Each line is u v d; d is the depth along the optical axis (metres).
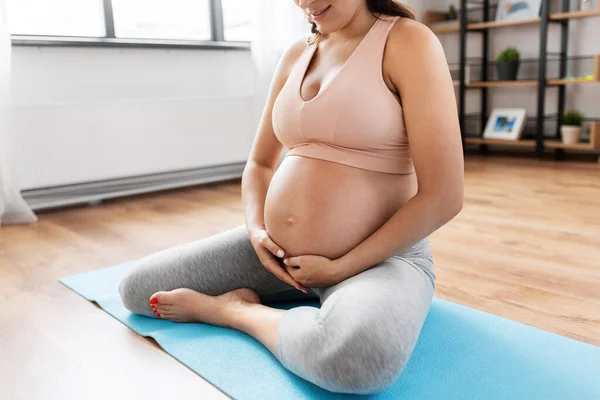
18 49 2.65
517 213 2.40
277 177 1.17
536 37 4.12
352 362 0.93
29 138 2.61
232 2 3.49
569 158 3.89
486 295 1.51
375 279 1.02
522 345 1.20
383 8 1.10
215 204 2.76
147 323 1.36
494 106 4.43
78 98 2.86
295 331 1.04
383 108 1.04
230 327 1.29
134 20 3.15
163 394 1.06
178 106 3.05
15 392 1.08
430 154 1.01
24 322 1.41
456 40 4.53
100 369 1.16
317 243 1.09
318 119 1.07
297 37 3.38
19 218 2.46
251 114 3.35
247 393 1.03
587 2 3.78
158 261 1.37
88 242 2.14
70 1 2.90
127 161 2.91
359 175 1.08
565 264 1.74
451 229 2.17
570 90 3.99
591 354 1.15
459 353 1.16
